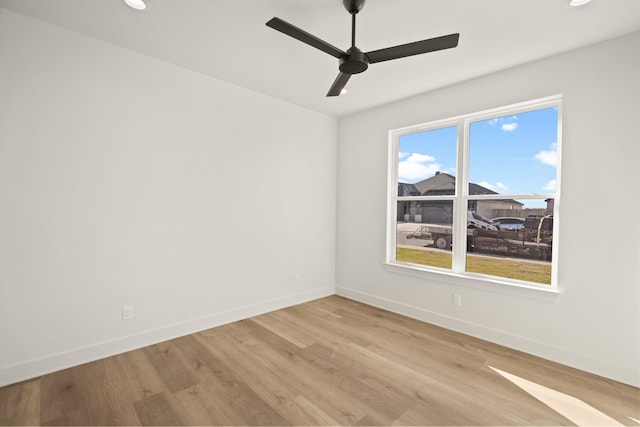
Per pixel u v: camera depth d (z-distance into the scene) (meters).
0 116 1.95
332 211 4.16
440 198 3.21
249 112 3.22
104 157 2.35
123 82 2.42
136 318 2.55
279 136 3.50
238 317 3.21
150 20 2.04
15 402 1.84
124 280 2.47
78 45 2.22
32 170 2.07
